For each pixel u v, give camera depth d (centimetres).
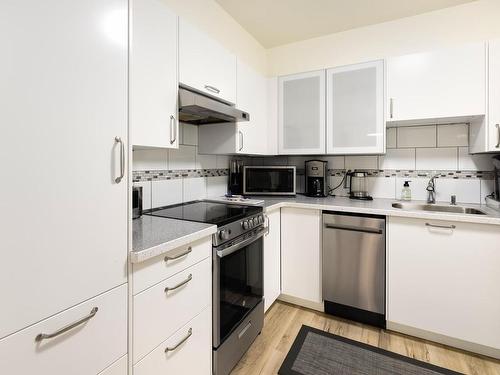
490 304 156
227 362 144
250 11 220
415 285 175
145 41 125
